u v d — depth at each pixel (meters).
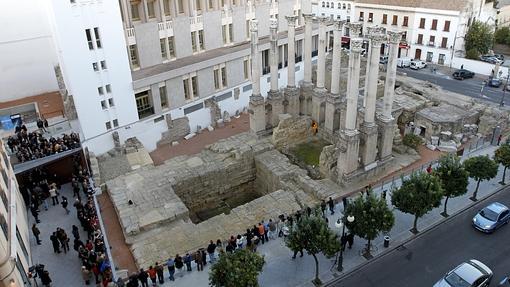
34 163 33.09
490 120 42.00
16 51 44.56
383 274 26.36
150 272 24.91
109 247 28.67
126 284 24.64
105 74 37.69
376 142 34.88
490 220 29.69
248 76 50.81
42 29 45.03
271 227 29.00
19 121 41.12
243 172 38.91
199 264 26.33
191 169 37.09
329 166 35.53
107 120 39.28
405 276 26.16
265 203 32.78
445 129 41.16
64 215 32.25
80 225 31.06
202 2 46.41
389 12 71.88
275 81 41.78
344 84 49.91
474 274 24.17
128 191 33.91
